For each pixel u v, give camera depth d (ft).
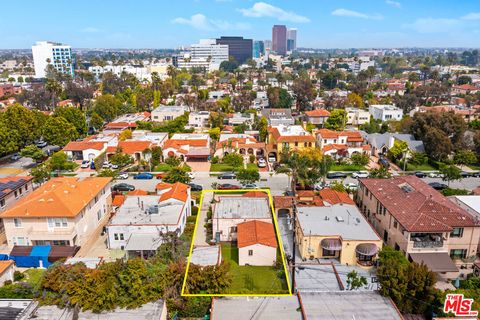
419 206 166.09
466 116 442.50
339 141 328.90
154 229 168.45
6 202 197.77
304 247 158.20
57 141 338.34
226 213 168.25
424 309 122.01
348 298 123.65
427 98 577.84
